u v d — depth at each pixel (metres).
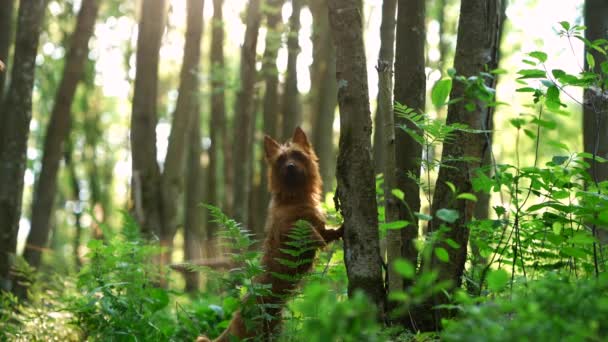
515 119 4.50
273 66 13.31
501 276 2.98
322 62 13.50
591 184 4.77
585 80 4.49
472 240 4.92
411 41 5.38
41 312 7.70
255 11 11.95
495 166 4.54
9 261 9.25
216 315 7.36
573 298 3.00
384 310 4.85
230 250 8.06
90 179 24.78
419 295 2.79
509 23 17.23
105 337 6.26
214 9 14.12
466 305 3.52
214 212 5.25
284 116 13.32
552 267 4.69
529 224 4.97
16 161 9.52
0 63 6.87
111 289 6.66
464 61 4.84
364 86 4.76
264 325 5.80
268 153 7.02
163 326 6.93
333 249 6.30
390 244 4.78
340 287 6.23
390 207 4.82
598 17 6.47
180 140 12.95
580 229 5.05
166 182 12.73
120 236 7.34
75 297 7.38
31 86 9.73
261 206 13.95
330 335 2.66
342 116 4.78
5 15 10.41
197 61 13.18
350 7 4.75
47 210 12.66
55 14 18.75
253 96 12.52
